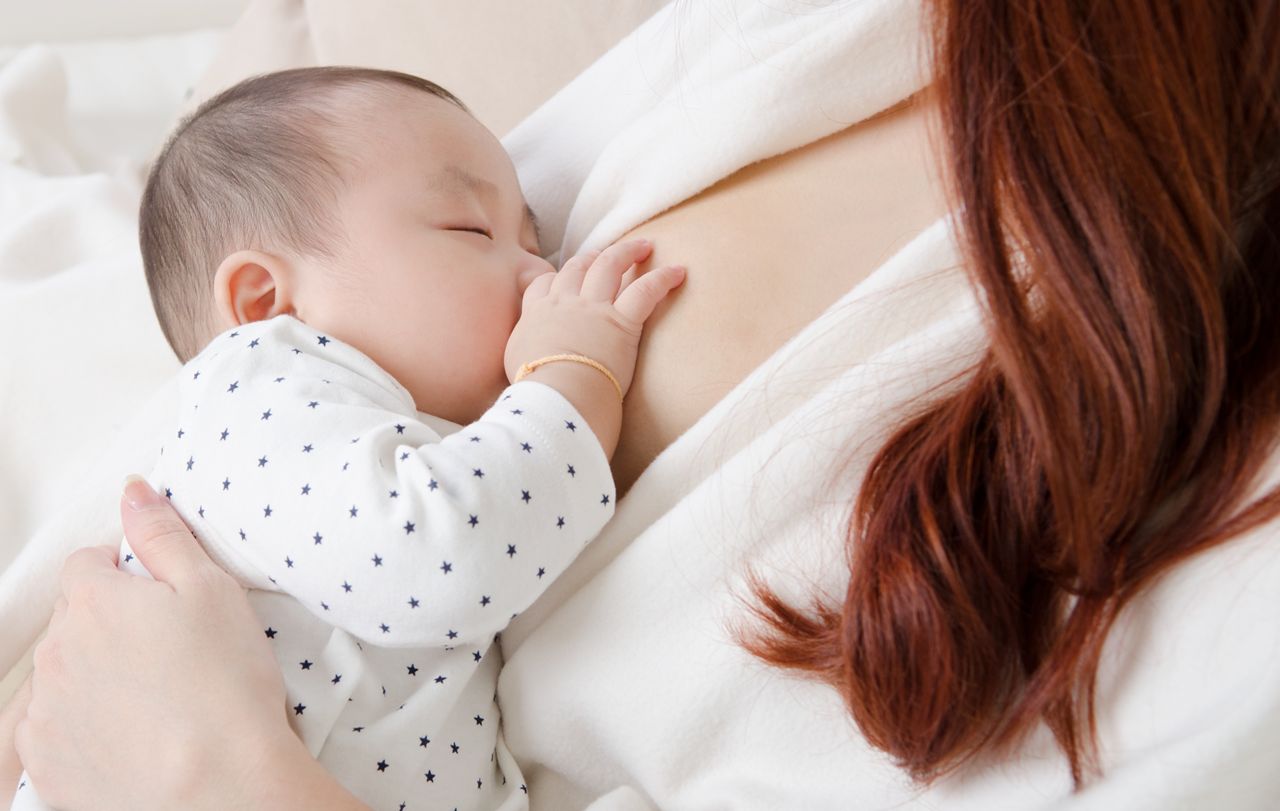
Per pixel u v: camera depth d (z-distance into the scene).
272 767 0.63
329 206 0.80
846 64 0.71
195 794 0.63
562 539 0.68
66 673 0.68
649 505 0.71
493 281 0.81
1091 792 0.59
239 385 0.72
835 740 0.66
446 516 0.64
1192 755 0.56
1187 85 0.49
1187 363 0.52
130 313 1.12
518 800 0.76
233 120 0.86
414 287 0.79
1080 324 0.51
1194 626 0.56
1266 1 0.50
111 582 0.69
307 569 0.67
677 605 0.69
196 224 0.85
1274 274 0.53
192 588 0.68
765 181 0.75
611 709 0.71
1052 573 0.57
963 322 0.63
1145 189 0.50
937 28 0.54
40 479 1.09
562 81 1.09
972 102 0.52
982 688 0.58
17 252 1.22
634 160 0.81
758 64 0.76
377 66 1.21
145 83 1.67
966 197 0.53
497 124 1.13
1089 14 0.49
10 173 1.34
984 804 0.61
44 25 1.84
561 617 0.72
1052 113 0.50
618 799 0.70
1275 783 0.58
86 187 1.29
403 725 0.71
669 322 0.74
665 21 0.86
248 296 0.81
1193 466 0.55
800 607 0.66
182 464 0.73
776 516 0.66
